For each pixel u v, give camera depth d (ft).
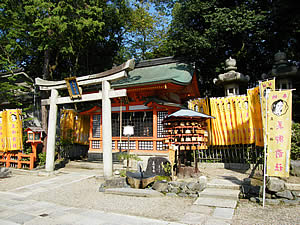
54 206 18.67
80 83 30.73
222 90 57.26
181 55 48.85
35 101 54.19
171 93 39.50
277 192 17.87
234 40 49.08
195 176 25.12
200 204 17.63
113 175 28.43
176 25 54.85
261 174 24.52
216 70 47.14
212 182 21.84
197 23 51.62
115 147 38.11
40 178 30.12
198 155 33.12
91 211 17.08
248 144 30.76
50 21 36.70
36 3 36.29
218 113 32.32
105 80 28.81
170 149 24.16
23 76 51.03
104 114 28.43
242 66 53.21
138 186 22.52
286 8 35.12
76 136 44.47
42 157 38.60
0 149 36.65
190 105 35.55
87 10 43.11
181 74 37.96
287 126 16.98
